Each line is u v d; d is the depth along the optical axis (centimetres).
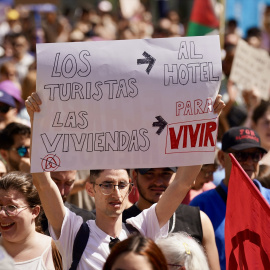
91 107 500
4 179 548
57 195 512
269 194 681
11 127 748
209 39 506
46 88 498
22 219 543
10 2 1870
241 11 1577
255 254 508
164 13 2342
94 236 515
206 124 504
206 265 482
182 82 503
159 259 405
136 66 502
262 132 880
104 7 2072
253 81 1002
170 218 583
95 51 501
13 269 396
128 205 697
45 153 499
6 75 1248
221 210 668
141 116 502
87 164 501
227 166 682
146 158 503
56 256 549
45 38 1759
